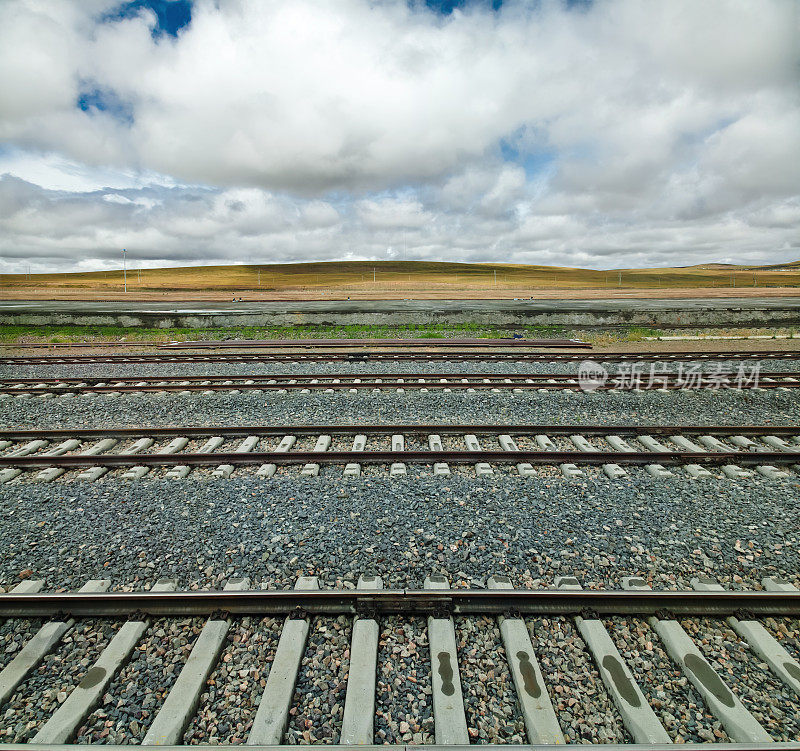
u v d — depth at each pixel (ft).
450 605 12.48
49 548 15.71
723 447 23.88
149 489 19.54
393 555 14.92
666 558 14.97
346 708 9.91
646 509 17.65
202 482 20.02
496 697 10.41
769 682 10.80
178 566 14.65
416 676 10.88
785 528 16.42
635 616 12.58
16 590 13.61
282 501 18.33
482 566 14.46
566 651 11.51
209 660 11.13
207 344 64.08
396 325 87.71
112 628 12.32
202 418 29.73
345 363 47.11
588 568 14.44
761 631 11.88
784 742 9.00
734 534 16.11
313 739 9.50
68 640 11.97
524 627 11.91
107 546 15.76
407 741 9.49
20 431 25.96
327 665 11.13
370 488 19.27
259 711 9.89
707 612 12.46
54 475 21.15
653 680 10.85
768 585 13.58
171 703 10.11
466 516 17.15
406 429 26.17
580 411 30.30
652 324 83.25
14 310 98.84
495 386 35.94
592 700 10.34
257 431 25.94
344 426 26.12
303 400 32.63
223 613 12.41
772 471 20.39
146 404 32.27
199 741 9.55
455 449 24.18
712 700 10.21
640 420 28.86
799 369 41.78
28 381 38.22
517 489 19.17
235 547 15.58
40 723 9.98
